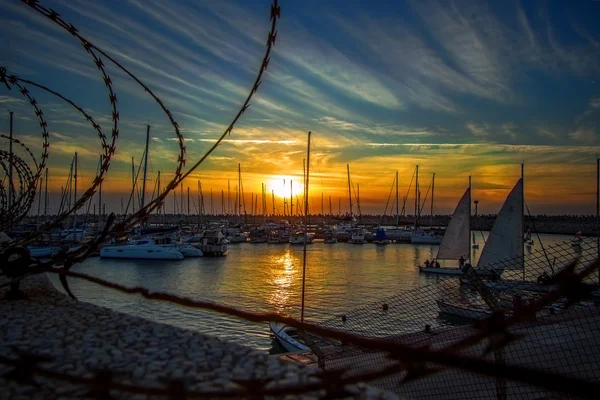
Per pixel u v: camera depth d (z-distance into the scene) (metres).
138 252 52.34
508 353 6.28
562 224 103.69
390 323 10.84
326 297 31.19
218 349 4.70
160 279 39.50
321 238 86.50
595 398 1.91
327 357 9.33
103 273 42.84
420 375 2.42
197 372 4.01
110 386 2.76
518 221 27.83
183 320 24.06
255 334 21.56
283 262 52.09
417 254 62.06
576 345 6.24
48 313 6.39
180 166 6.89
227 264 50.12
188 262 51.50
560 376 1.99
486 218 118.94
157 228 68.25
